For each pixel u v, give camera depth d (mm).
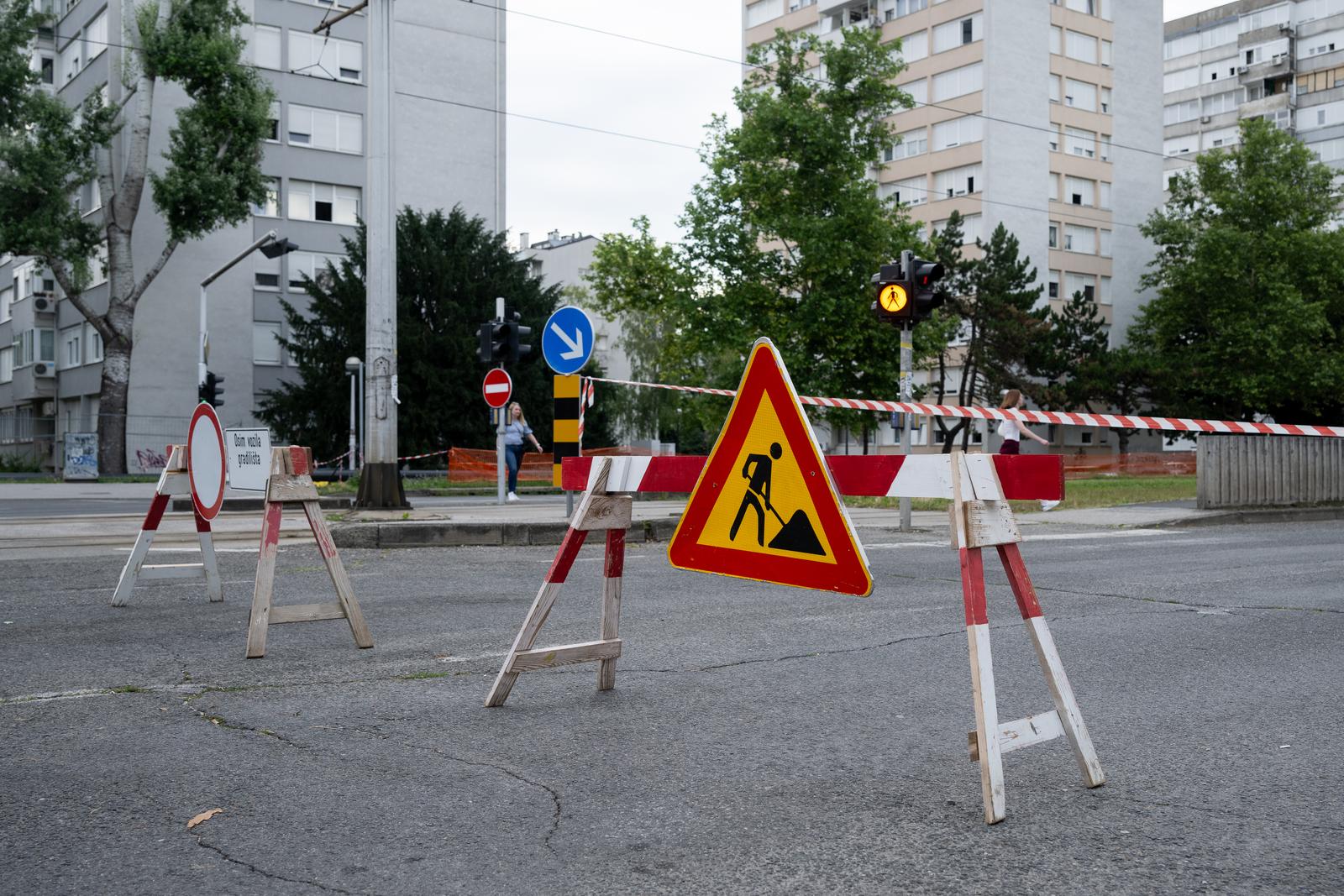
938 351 35719
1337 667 5719
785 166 35781
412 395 36781
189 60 35219
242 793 3611
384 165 15211
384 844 3164
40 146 35156
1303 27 77062
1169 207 58938
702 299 35500
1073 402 55188
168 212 36031
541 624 4828
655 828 3303
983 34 57906
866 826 3324
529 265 40656
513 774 3820
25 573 9172
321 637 6379
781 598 7980
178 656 5840
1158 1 65062
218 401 27391
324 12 44688
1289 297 52406
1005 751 3475
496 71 50562
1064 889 2852
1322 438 19234
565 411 12555
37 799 3549
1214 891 2846
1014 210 58719
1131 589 8594
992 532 3605
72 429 43938
